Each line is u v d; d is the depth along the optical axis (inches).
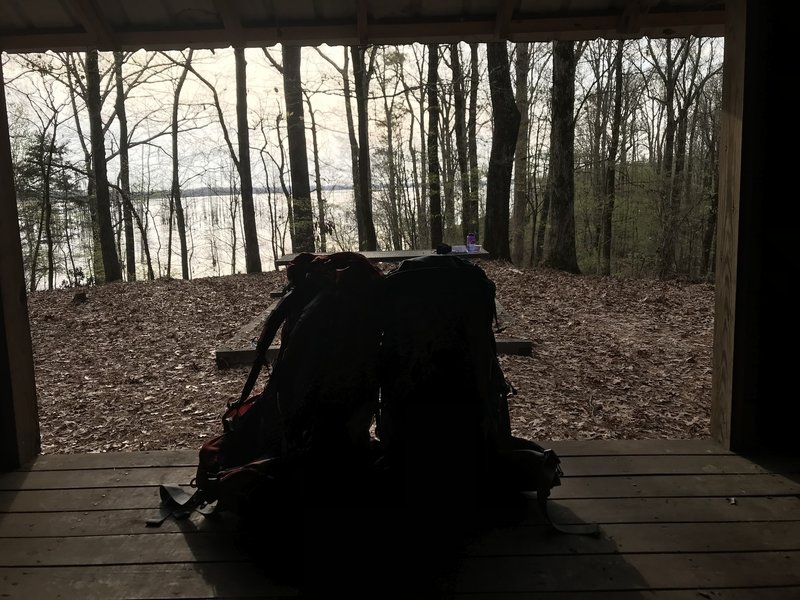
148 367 259.8
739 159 130.5
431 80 685.3
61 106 948.6
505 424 110.5
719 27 147.3
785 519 110.7
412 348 100.6
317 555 94.1
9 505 120.8
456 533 97.3
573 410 198.2
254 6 142.9
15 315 138.6
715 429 146.2
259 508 97.4
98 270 893.8
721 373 142.3
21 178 932.0
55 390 234.2
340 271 105.9
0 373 135.6
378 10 145.7
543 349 267.3
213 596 91.7
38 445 146.8
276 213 1376.7
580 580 93.8
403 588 91.0
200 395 220.1
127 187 980.6
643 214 1011.3
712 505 116.1
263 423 105.3
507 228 547.5
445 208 958.4
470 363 100.7
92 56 653.3
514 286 415.8
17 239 139.8
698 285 425.4
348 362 101.2
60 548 105.6
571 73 528.4
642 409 199.2
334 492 97.1
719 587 91.8
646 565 97.6
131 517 115.7
